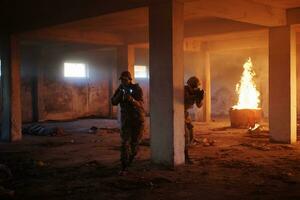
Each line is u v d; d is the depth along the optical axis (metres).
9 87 11.20
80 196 5.25
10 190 5.37
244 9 8.42
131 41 14.27
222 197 5.12
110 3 8.18
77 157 8.27
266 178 6.15
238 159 7.79
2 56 11.45
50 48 17.22
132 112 6.62
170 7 7.02
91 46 15.70
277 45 9.86
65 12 9.31
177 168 6.95
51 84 17.69
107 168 7.06
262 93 18.42
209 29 11.59
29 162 7.66
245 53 18.75
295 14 9.45
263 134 11.67
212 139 10.94
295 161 7.54
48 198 5.19
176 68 7.09
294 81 9.90
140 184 5.83
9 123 11.12
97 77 19.38
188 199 5.05
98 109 19.48
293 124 9.92
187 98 7.50
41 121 17.12
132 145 6.71
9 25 11.19
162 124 7.18
